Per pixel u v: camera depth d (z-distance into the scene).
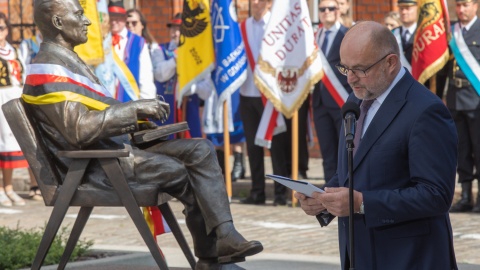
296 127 14.02
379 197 5.39
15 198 15.11
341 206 5.42
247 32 14.39
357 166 5.59
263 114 14.12
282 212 13.55
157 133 7.62
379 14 18.48
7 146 14.88
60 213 7.62
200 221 7.68
